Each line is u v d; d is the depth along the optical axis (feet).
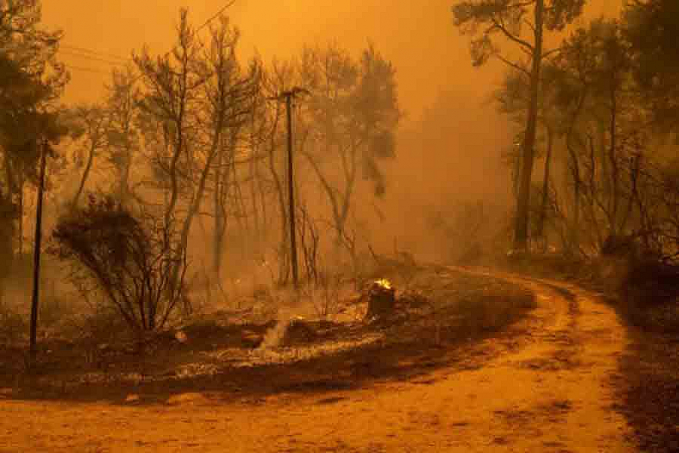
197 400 35.63
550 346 44.96
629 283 67.26
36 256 62.85
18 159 122.52
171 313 87.45
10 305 115.03
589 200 102.27
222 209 141.38
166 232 81.82
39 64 126.21
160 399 36.52
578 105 127.03
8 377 47.60
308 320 68.59
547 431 26.25
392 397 33.99
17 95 118.32
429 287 94.99
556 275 97.76
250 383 39.83
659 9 105.70
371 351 47.73
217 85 116.16
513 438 25.49
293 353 49.70
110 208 74.64
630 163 86.17
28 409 34.42
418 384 36.96
